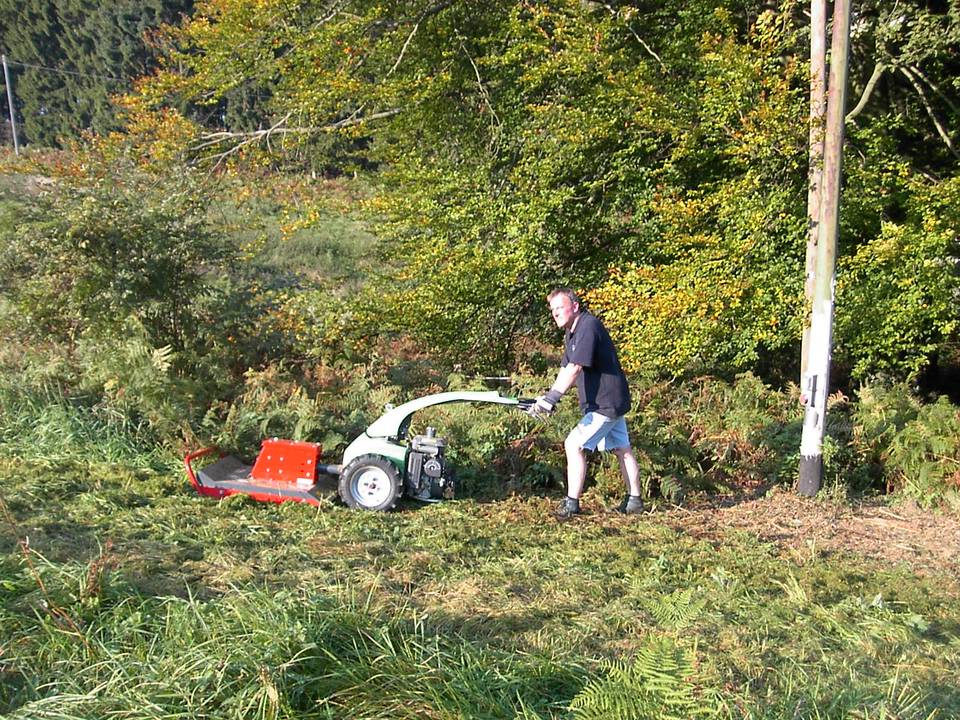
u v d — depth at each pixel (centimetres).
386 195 1155
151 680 335
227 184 1134
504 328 1186
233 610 392
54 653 359
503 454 771
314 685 341
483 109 1220
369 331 1081
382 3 1160
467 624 430
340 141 1263
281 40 1155
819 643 454
